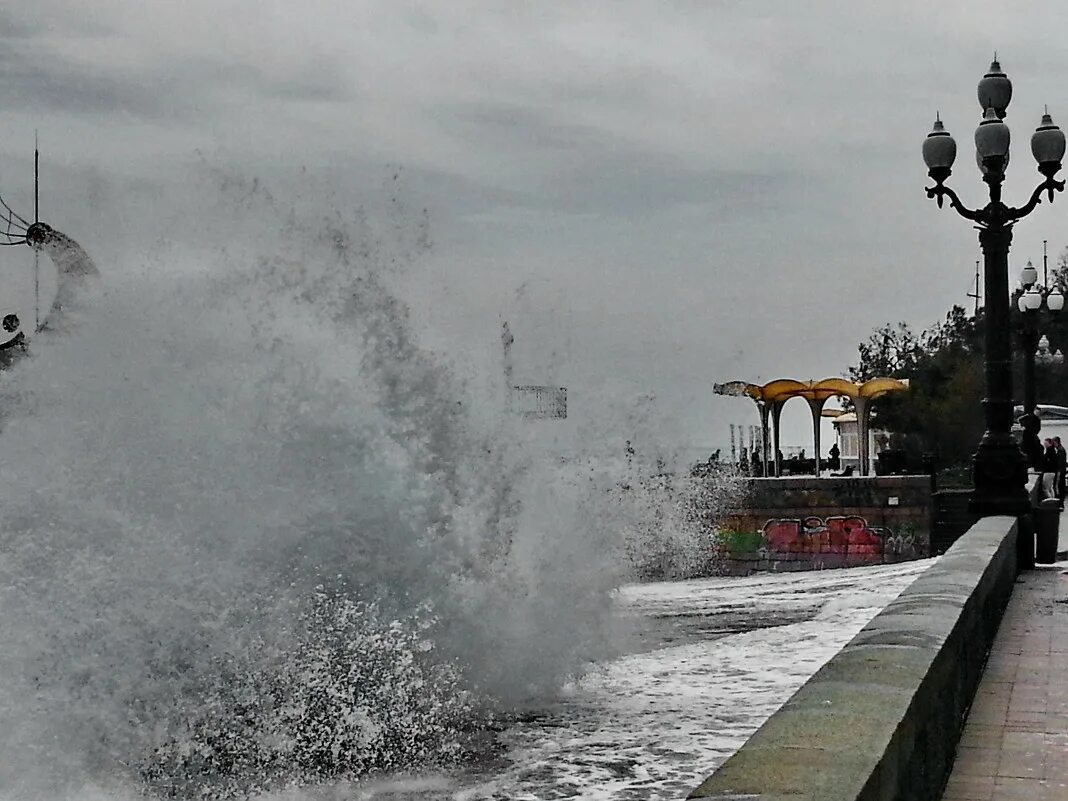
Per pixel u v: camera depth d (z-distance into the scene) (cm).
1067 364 6078
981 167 1474
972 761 577
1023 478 1451
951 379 5250
